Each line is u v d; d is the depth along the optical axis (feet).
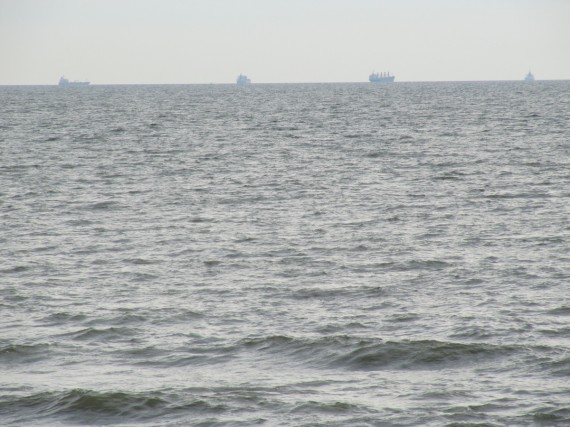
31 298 324.80
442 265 372.79
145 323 292.40
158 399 221.46
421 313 300.81
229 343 269.64
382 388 230.07
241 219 487.20
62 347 268.00
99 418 213.05
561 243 414.21
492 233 441.27
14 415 215.10
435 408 213.87
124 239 433.48
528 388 227.20
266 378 239.30
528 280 345.72
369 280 349.00
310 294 328.90
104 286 343.26
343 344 263.90
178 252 403.34
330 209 517.96
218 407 216.74
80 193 583.99
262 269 370.12
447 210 510.17
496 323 286.46
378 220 481.46
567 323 286.05
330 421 207.10
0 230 457.27
